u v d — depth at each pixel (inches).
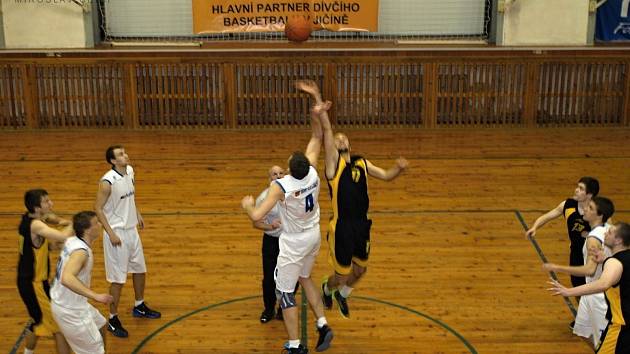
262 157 470.0
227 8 562.9
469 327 259.3
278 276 227.6
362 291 286.4
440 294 283.7
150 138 517.3
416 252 322.7
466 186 411.5
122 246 249.9
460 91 531.2
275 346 248.2
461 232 345.4
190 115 542.6
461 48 526.6
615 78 530.6
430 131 532.1
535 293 284.7
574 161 458.6
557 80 529.7
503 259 315.6
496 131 530.3
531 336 253.3
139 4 565.6
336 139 233.9
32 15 547.8
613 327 198.4
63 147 493.4
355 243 233.0
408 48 530.0
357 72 533.3
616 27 569.3
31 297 218.4
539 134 522.3
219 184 417.1
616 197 390.0
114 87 535.2
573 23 550.3
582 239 239.8
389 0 566.6
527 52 523.5
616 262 192.7
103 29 567.5
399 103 536.4
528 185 413.1
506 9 548.7
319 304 231.6
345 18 564.1
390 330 257.6
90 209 375.6
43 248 217.6
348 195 229.9
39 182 418.6
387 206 380.2
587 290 191.6
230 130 538.6
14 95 534.0
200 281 296.0
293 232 223.9
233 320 265.3
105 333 227.9
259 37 569.6
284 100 535.2
